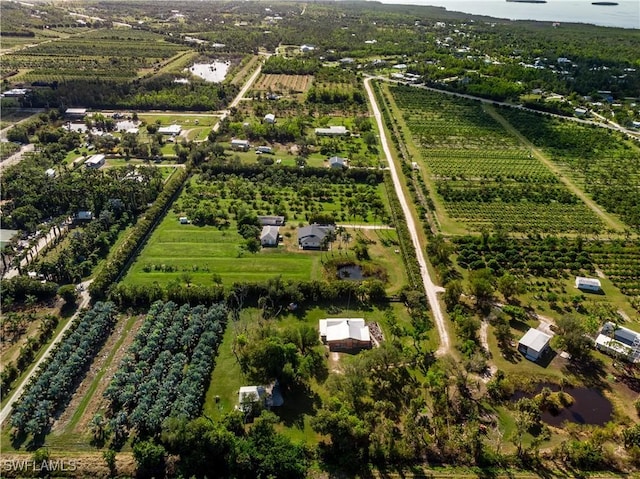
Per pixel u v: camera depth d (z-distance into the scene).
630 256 176.75
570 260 172.75
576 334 129.88
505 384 119.50
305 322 142.00
